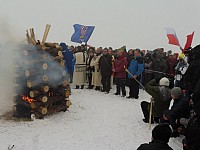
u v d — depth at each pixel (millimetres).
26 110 7734
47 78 7590
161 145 3361
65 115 8148
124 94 10953
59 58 7926
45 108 7617
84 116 8219
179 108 6031
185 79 5195
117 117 8234
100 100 10266
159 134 3451
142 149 3363
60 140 6297
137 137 6703
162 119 7105
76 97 10602
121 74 10914
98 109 9039
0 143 5969
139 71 10422
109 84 11586
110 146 6117
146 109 7668
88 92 11609
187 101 6043
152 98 7258
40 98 7574
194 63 5047
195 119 4906
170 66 11273
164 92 7051
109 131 7043
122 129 7215
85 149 5898
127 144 6270
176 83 7891
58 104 8258
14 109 7781
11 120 7480
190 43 7727
